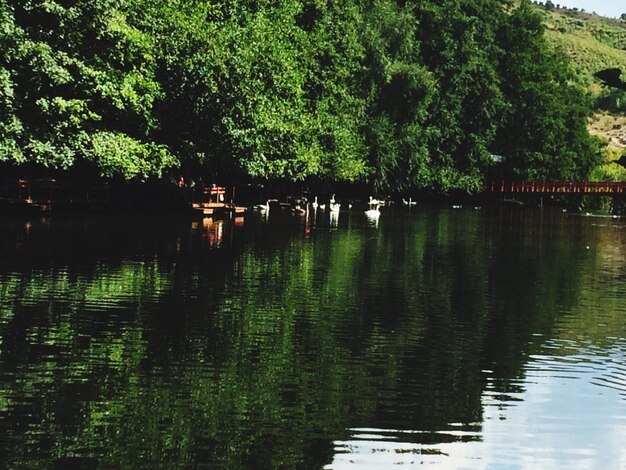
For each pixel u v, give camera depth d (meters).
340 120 78.62
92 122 43.38
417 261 35.88
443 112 105.38
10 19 36.47
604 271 35.31
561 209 113.75
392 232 51.88
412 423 13.82
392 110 94.75
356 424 13.62
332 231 49.66
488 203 117.12
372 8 93.56
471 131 111.38
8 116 36.88
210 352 17.53
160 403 14.09
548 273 33.88
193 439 12.60
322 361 17.33
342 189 97.19
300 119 62.53
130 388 14.81
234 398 14.58
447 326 21.50
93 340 18.00
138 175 49.72
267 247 37.78
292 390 15.21
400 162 96.81
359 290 26.53
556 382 16.58
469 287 28.59
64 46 39.28
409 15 95.00
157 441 12.44
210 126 50.34
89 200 51.06
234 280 27.09
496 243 48.19
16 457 11.62
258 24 58.19
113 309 21.41
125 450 12.05
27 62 37.03
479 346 19.42
